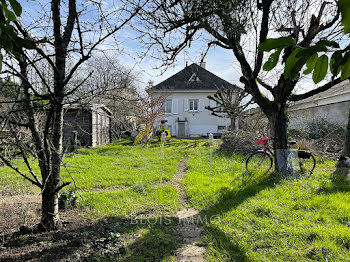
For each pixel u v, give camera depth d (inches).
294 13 175.6
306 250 107.5
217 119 927.7
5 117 79.6
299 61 25.0
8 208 167.8
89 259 101.8
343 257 100.6
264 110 258.7
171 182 245.1
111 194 197.2
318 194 178.7
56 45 100.3
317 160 335.0
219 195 187.3
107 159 380.5
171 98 933.2
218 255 106.7
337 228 123.4
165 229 135.0
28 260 100.0
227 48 215.6
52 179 128.8
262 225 132.5
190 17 112.4
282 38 24.7
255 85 243.0
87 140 560.4
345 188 191.0
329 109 527.5
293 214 144.3
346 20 19.3
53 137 126.5
